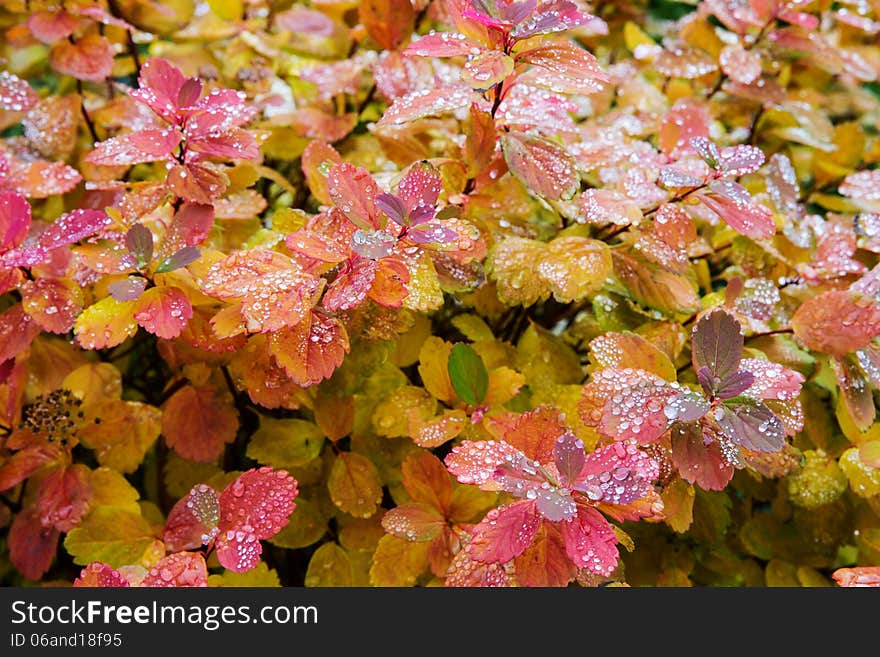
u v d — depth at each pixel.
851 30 0.69
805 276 0.54
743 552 0.56
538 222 0.58
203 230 0.51
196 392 0.54
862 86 0.77
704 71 0.62
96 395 0.54
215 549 0.50
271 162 0.65
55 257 0.53
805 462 0.52
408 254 0.49
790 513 0.55
